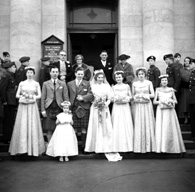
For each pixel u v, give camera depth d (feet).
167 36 29.40
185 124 25.32
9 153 20.36
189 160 19.40
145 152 19.77
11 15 29.99
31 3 29.76
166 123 19.88
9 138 21.79
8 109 21.89
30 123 19.27
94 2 34.27
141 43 31.63
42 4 31.60
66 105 19.38
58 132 19.19
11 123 21.98
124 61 24.77
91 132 20.02
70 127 19.45
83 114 20.21
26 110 19.43
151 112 20.33
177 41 31.81
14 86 22.20
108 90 20.43
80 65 23.50
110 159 19.26
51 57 30.09
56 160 19.49
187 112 25.30
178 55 25.88
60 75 24.23
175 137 19.86
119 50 32.40
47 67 27.02
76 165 17.95
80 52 34.91
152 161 19.12
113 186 13.87
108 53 34.86
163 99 20.13
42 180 14.87
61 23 31.50
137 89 20.59
